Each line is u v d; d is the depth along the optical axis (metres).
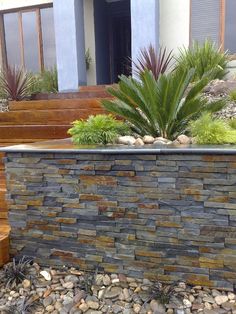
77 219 2.11
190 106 2.46
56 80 5.95
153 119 2.59
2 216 2.63
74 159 2.05
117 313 1.77
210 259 1.84
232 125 2.65
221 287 1.85
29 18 6.95
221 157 1.73
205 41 4.86
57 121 3.97
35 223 2.24
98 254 2.10
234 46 5.11
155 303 1.81
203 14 5.18
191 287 1.91
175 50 5.34
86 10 6.66
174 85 2.39
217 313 1.71
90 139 2.38
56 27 5.43
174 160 1.83
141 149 1.88
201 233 1.83
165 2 5.32
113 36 7.78
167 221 1.89
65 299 1.91
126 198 1.96
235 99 3.64
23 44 7.11
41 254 2.26
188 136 2.49
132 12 4.98
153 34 4.93
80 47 5.50
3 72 5.47
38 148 2.17
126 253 2.03
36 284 2.06
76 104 4.15
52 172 2.12
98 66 6.91
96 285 2.00
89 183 2.04
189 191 1.82
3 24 7.20
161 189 1.88
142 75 2.49
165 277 1.96
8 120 4.20
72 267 2.19
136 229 1.98
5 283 2.07
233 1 5.02
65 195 2.11
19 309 1.83
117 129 2.58
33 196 2.21
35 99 5.09
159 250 1.95
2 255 2.25
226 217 1.76
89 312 1.79
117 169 1.96
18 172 2.22
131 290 1.94
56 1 5.36
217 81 4.15
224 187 1.75
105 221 2.04
